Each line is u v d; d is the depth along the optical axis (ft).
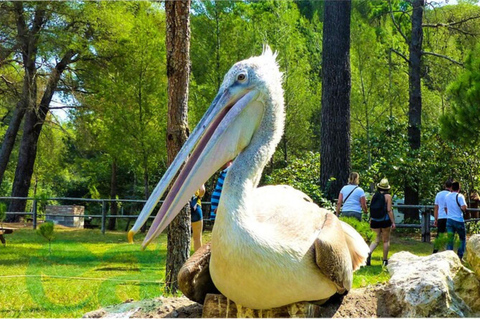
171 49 22.54
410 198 69.36
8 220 81.76
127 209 109.81
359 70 70.54
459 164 69.05
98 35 74.90
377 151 69.46
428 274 16.22
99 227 86.69
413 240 57.21
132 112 68.59
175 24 22.48
